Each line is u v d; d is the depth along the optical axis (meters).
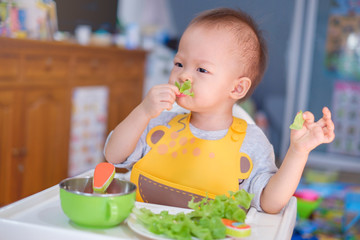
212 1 4.58
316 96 4.62
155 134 0.98
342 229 2.54
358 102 4.53
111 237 0.61
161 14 4.58
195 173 0.91
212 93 0.93
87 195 0.64
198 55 0.93
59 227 0.64
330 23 4.51
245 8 4.53
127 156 0.95
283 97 4.64
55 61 2.65
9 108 2.36
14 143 2.42
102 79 3.14
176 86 0.89
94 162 3.18
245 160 0.91
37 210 0.73
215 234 0.64
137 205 0.78
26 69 2.43
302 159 0.81
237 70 0.96
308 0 4.47
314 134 0.77
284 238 0.69
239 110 1.17
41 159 2.64
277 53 4.56
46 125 2.64
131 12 4.26
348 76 4.54
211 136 0.95
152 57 4.35
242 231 0.66
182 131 0.97
